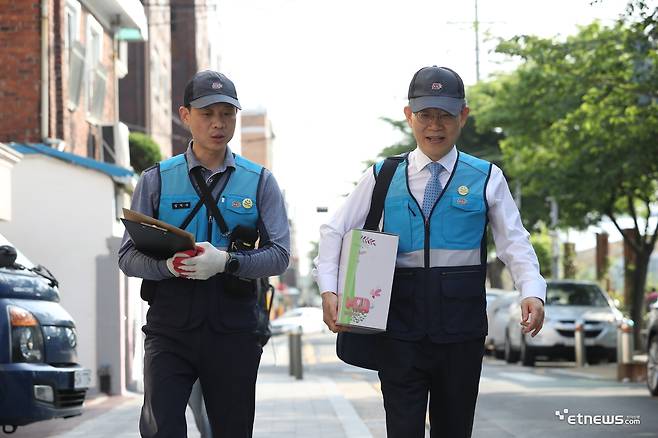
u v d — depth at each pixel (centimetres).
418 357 645
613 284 5600
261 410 1658
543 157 3569
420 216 654
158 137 4509
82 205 2056
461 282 649
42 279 1189
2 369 1077
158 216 677
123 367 2084
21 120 2302
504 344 3422
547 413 1569
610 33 2938
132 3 2886
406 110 669
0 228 2041
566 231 4422
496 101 3728
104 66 2834
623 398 1828
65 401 1129
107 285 2053
